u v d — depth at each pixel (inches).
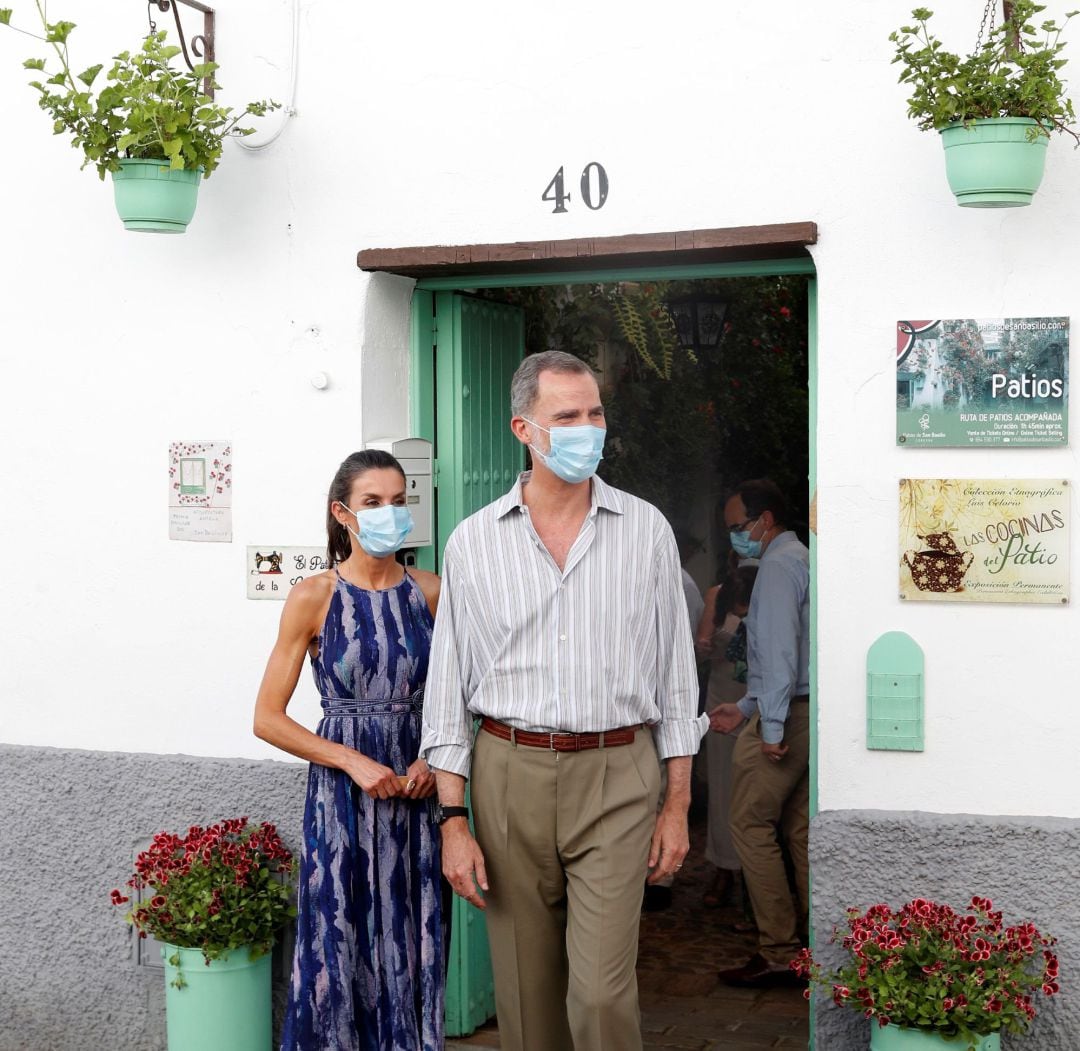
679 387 323.9
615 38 191.5
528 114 196.2
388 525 174.2
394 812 177.3
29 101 222.8
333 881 175.8
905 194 180.4
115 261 219.0
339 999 175.6
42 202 222.7
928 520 180.4
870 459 182.5
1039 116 163.6
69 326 222.1
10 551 226.8
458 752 164.1
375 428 209.6
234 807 213.8
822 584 184.4
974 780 180.5
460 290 217.3
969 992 165.9
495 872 163.6
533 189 196.4
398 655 177.3
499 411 231.1
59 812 223.1
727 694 275.0
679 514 329.7
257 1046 202.2
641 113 190.9
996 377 177.8
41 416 224.4
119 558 221.1
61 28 196.4
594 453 157.0
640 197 191.5
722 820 278.8
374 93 203.9
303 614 179.0
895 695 181.6
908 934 174.2
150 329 217.6
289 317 210.1
